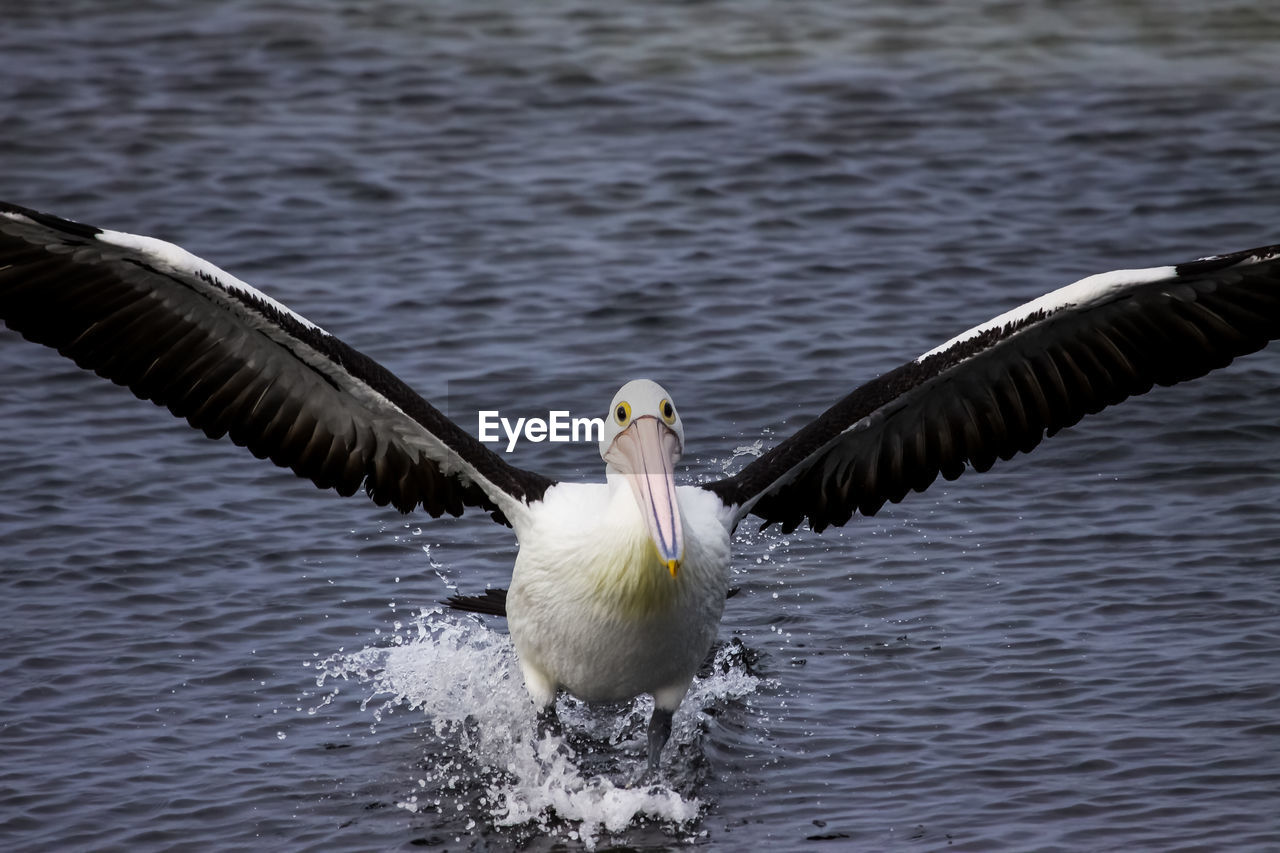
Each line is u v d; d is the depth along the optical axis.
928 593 13.39
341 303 19.36
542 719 11.21
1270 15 31.92
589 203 22.62
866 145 24.92
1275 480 14.97
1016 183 23.39
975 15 32.09
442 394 16.88
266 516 14.88
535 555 10.91
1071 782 10.54
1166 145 24.91
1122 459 15.59
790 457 11.33
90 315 10.41
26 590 13.43
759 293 19.59
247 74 28.34
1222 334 10.70
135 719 11.73
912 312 19.03
